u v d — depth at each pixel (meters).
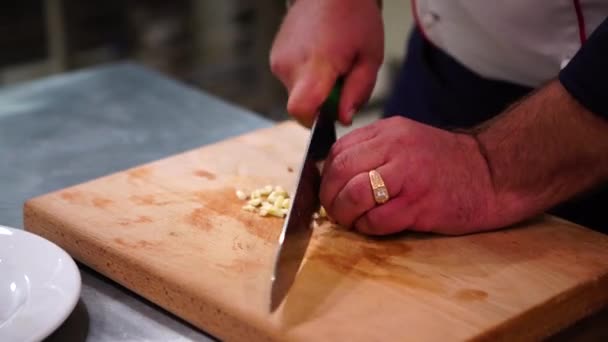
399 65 2.56
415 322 0.80
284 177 1.12
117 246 0.93
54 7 2.07
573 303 0.87
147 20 2.29
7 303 0.84
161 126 1.42
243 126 1.43
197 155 1.17
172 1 2.33
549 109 0.95
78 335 0.86
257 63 2.33
